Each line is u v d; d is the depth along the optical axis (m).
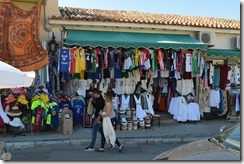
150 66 12.90
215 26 14.53
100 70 12.59
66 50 11.81
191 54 13.38
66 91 12.99
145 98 12.80
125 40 12.45
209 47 14.75
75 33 12.73
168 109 14.20
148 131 12.08
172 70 13.35
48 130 11.73
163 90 14.46
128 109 12.38
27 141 10.16
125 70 12.97
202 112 14.28
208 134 11.70
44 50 11.99
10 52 11.70
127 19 13.61
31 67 11.78
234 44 15.07
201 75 14.03
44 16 12.73
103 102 9.84
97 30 13.26
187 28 14.15
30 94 11.67
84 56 11.99
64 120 11.16
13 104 10.98
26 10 12.34
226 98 14.45
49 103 11.30
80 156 8.88
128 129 12.15
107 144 10.41
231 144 4.33
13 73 6.69
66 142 10.28
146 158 8.59
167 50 13.20
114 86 12.95
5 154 6.73
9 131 11.25
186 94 13.84
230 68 14.60
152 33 13.93
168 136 11.29
